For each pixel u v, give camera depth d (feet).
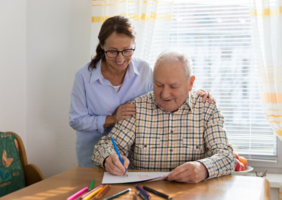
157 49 5.68
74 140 6.49
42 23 6.39
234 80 6.11
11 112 6.10
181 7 6.20
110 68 4.60
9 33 5.97
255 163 5.98
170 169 4.27
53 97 6.48
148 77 4.94
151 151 4.30
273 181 5.37
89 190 3.18
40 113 6.56
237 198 2.96
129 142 4.33
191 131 4.25
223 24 6.08
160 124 4.34
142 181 3.43
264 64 5.28
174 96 3.97
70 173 3.79
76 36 6.29
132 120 4.39
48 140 6.57
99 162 3.96
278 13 5.16
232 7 6.04
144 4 5.56
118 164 3.65
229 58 6.11
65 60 6.37
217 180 3.53
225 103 6.15
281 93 5.15
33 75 6.51
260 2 5.27
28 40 6.47
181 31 6.23
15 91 6.21
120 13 5.64
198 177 3.42
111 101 4.84
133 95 4.91
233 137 6.13
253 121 6.06
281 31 5.09
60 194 3.07
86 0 6.19
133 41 4.17
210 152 4.08
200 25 6.16
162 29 5.64
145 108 4.41
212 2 6.09
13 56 6.11
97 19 5.67
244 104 6.09
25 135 6.61
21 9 6.29
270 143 6.00
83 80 4.82
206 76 6.20
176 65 3.83
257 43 5.23
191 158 4.24
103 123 4.77
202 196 3.01
